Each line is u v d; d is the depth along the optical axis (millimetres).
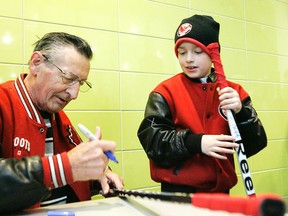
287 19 1646
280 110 1593
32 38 1042
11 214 547
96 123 1133
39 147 783
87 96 1119
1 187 502
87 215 526
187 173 793
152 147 802
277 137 1563
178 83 884
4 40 1001
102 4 1165
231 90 784
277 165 1549
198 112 853
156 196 513
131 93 1205
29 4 1042
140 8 1242
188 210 528
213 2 1424
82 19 1126
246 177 718
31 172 524
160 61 1274
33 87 815
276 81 1596
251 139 840
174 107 854
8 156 738
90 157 565
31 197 527
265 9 1588
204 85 870
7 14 1008
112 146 605
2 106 751
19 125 761
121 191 683
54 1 1080
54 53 782
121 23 1198
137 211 548
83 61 809
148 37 1252
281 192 1547
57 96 810
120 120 1179
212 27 863
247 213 314
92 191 924
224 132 844
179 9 1332
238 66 1473
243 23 1506
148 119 835
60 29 1087
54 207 598
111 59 1171
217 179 795
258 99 1521
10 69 1006
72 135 936
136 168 1197
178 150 766
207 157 807
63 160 554
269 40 1589
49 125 865
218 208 359
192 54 849
